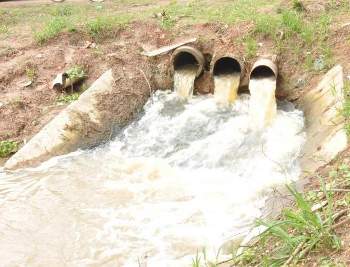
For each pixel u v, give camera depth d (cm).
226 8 1108
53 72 1006
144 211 686
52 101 948
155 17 1101
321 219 493
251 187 714
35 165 818
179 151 833
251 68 923
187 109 928
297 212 535
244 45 949
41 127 894
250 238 578
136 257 602
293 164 736
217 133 859
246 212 659
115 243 630
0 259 613
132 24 1085
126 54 1009
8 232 661
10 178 787
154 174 778
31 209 706
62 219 682
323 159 669
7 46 1080
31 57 1038
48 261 607
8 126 894
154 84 978
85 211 695
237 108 907
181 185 745
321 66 888
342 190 524
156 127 899
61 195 734
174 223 656
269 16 998
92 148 866
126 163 812
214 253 584
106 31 1080
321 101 819
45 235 653
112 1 1323
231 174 762
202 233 631
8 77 992
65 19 1158
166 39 1023
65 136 857
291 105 889
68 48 1061
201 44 980
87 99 912
